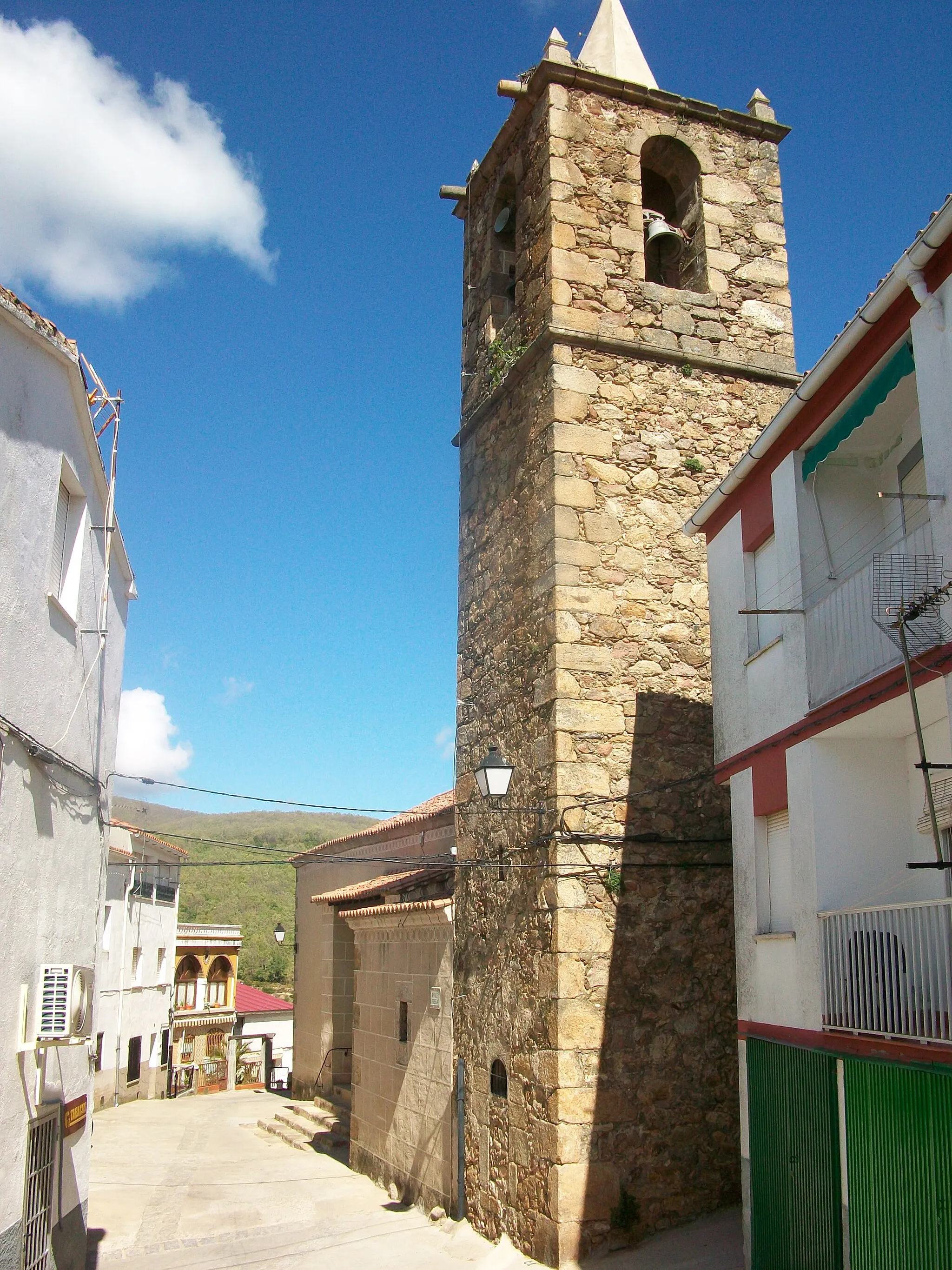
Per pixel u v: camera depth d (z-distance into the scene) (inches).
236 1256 486.0
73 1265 398.0
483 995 514.9
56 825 359.3
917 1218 283.9
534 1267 424.2
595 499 510.6
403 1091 606.2
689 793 489.1
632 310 540.7
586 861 463.2
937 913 291.1
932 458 303.9
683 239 586.6
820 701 354.6
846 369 352.8
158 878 1288.1
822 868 350.3
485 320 610.5
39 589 331.0
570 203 543.2
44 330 320.2
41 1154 351.6
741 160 592.1
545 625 498.9
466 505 609.9
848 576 381.4
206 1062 1437.0
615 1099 439.8
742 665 422.3
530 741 500.1
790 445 394.6
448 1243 482.3
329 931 946.1
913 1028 293.0
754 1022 387.9
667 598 510.6
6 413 300.4
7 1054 307.4
